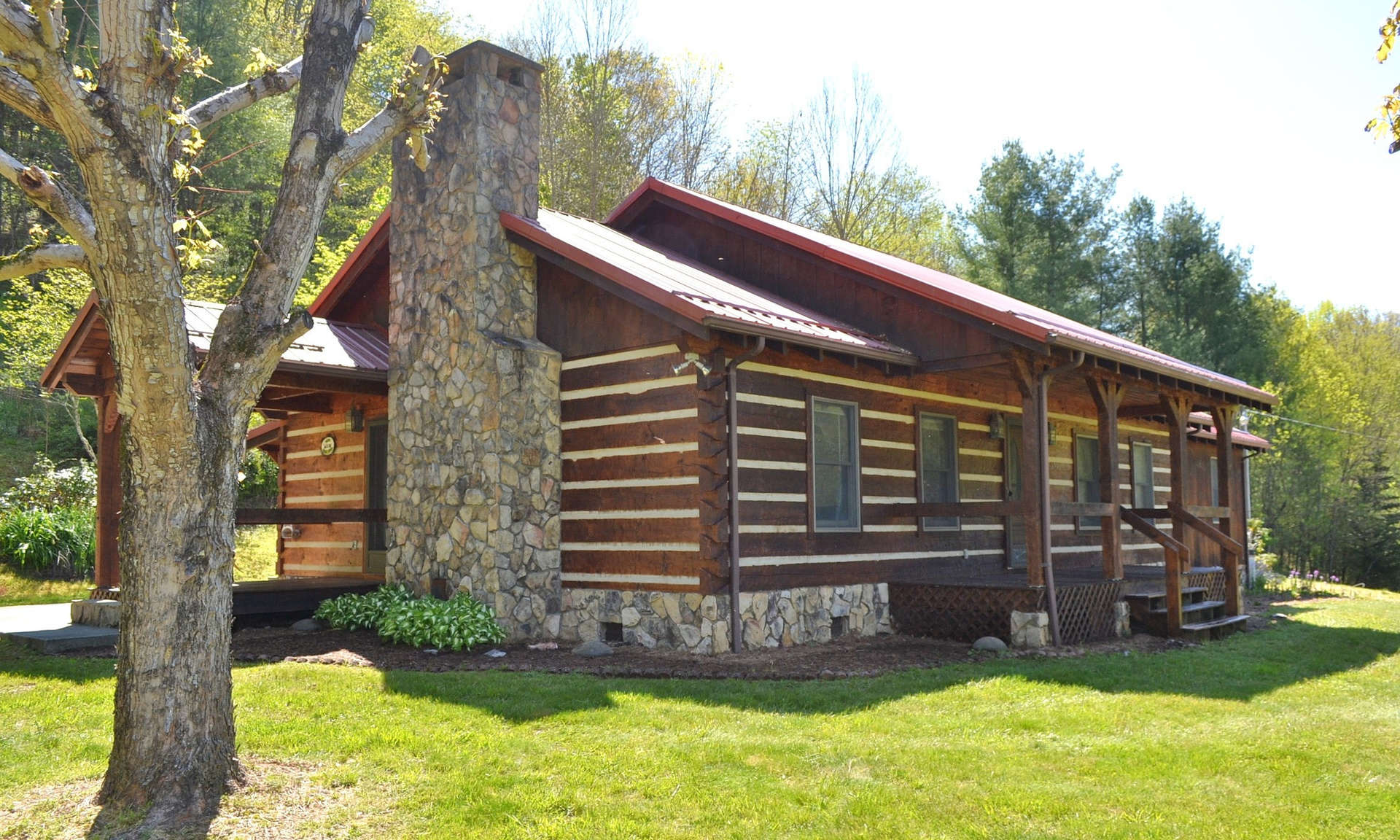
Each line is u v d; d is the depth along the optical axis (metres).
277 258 5.40
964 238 35.81
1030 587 10.59
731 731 6.71
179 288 4.93
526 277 11.61
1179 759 6.29
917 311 11.45
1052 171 34.22
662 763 5.94
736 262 13.61
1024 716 7.36
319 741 6.27
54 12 4.52
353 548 14.16
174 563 5.11
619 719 6.97
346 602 11.31
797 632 10.63
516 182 11.69
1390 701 8.38
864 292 11.98
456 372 11.22
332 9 5.79
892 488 12.18
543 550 10.97
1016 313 10.80
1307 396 38.47
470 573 10.80
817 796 5.45
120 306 4.81
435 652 9.64
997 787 5.66
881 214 38.12
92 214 4.86
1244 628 12.82
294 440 15.62
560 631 11.01
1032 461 10.65
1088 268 33.78
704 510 9.80
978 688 8.34
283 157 29.02
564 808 5.27
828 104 37.41
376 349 13.02
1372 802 5.52
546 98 31.66
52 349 20.56
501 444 10.70
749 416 10.37
